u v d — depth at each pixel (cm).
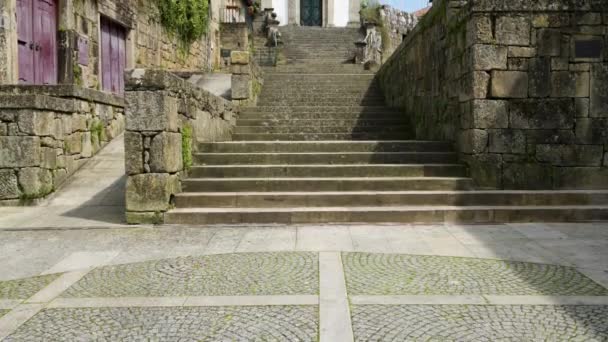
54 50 1077
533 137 721
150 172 640
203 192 700
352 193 683
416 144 824
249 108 1159
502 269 445
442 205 678
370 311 349
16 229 620
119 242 557
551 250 512
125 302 373
